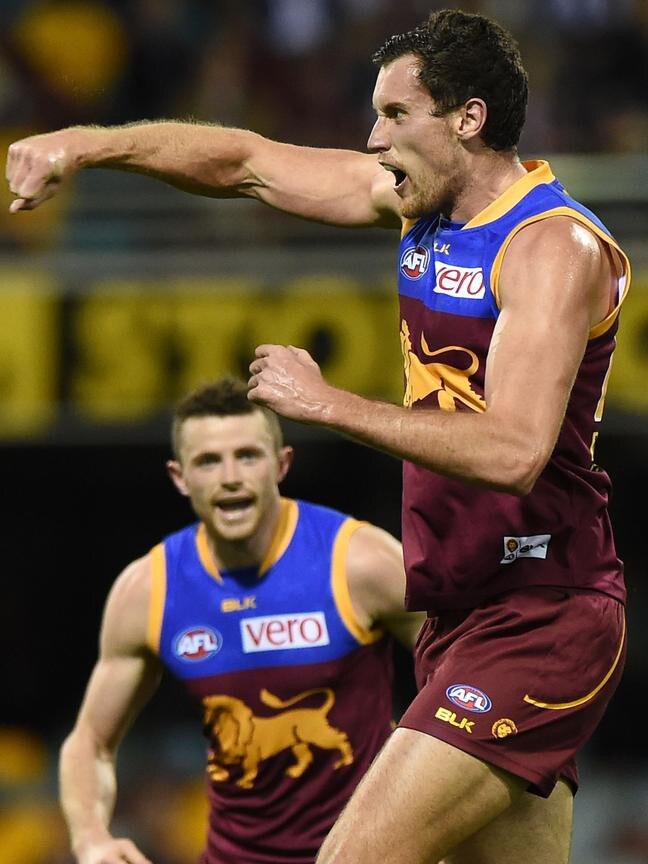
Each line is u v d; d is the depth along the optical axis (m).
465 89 11.67
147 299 30.14
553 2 39.41
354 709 15.52
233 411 15.48
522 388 10.77
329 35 39.59
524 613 11.87
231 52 39.12
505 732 11.55
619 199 30.66
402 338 12.52
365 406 10.75
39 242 32.38
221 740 15.71
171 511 43.78
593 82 38.62
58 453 41.91
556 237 11.38
